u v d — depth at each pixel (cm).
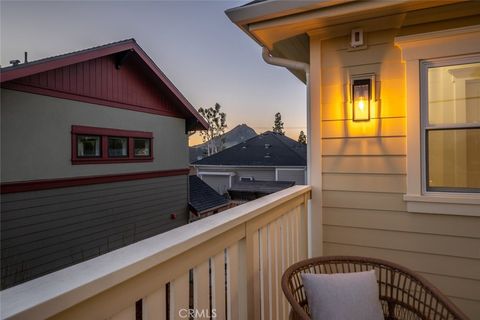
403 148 247
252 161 2012
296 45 311
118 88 795
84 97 704
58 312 63
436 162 240
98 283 71
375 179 256
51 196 638
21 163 584
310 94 275
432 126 238
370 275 176
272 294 189
